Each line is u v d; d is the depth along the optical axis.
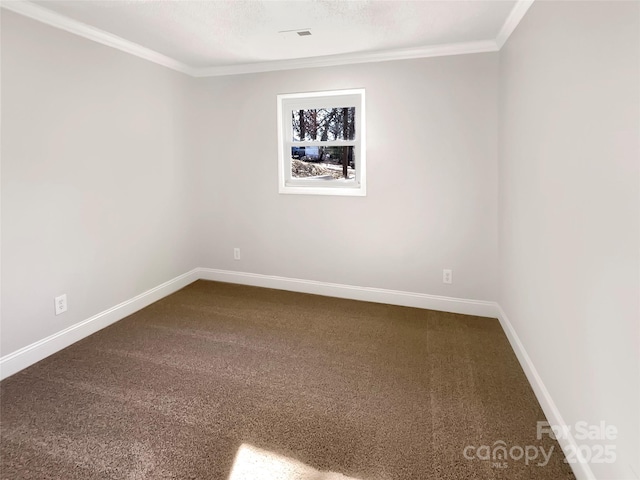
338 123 3.74
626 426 1.26
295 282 4.02
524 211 2.43
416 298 3.59
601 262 1.43
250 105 3.90
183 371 2.50
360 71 3.47
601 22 1.43
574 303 1.67
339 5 2.38
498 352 2.74
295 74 3.69
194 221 4.22
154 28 2.78
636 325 1.20
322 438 1.88
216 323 3.25
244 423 1.99
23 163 2.46
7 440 1.85
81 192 2.87
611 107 1.36
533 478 1.63
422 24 2.69
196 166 4.19
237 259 4.23
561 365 1.82
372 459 1.75
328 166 3.85
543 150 2.06
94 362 2.60
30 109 2.47
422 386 2.33
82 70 2.81
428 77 3.28
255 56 3.48
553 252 1.92
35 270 2.57
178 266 4.03
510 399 2.19
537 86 2.15
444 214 3.40
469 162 3.27
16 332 2.47
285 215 3.96
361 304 3.68
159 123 3.61
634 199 1.21
